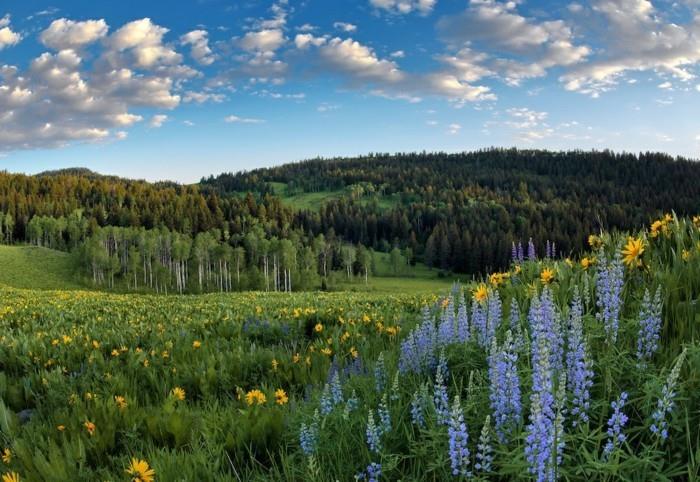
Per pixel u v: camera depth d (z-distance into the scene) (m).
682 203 163.88
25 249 119.19
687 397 2.82
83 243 112.31
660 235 5.64
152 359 7.54
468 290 6.85
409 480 2.92
